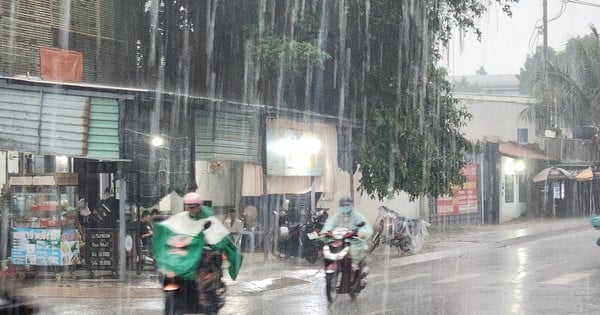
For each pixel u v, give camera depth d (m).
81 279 13.37
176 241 8.52
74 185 13.66
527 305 10.30
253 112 17.09
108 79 18.75
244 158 16.95
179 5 20.88
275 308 10.52
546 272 14.27
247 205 19.70
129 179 14.05
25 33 16.47
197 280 8.55
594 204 37.28
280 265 16.22
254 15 20.11
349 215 11.52
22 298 7.18
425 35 20.75
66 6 17.50
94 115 13.42
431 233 24.89
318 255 16.34
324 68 20.33
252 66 19.52
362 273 11.41
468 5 21.64
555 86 33.50
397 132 20.02
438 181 21.38
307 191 18.81
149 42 20.17
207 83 20.95
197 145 15.80
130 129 13.93
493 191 30.97
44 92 13.10
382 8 20.28
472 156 30.14
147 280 13.31
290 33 19.62
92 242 13.61
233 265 9.14
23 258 13.52
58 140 13.19
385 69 20.61
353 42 20.34
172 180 14.78
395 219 18.91
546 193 34.28
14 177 13.58
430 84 21.38
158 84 19.16
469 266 15.95
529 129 34.62
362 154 19.78
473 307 10.22
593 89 33.34
